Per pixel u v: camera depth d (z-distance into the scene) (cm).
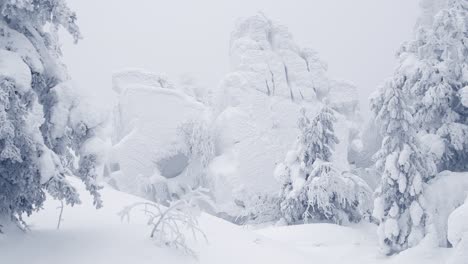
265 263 1139
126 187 4503
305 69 5191
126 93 4809
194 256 1045
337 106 5322
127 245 1020
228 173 4291
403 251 2073
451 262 984
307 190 2762
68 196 974
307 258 1311
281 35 5322
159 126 4697
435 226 2133
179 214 1090
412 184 2148
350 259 2122
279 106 4853
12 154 894
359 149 5028
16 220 1038
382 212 2198
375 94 2317
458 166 2392
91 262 933
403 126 2192
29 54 1021
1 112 882
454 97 2372
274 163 4528
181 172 4753
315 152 2819
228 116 4638
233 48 5131
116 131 4944
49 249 966
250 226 3167
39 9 1053
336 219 2741
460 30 2377
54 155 975
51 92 1055
